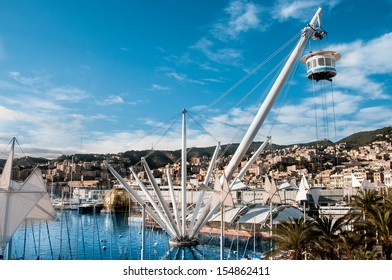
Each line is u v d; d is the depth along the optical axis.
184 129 64.19
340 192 116.88
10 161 33.62
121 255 60.19
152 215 62.50
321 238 29.75
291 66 37.66
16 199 33.31
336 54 29.16
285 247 29.27
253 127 39.97
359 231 35.34
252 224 74.38
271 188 65.62
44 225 104.62
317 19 36.56
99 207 168.00
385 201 39.66
